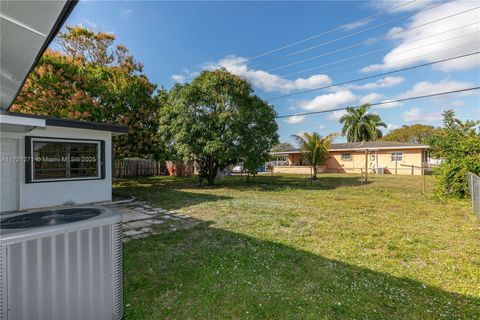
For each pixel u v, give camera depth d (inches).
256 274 115.2
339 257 136.9
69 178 269.9
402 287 105.9
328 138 614.5
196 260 129.9
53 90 384.8
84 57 548.1
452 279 113.3
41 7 53.6
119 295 70.4
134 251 142.0
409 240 164.2
